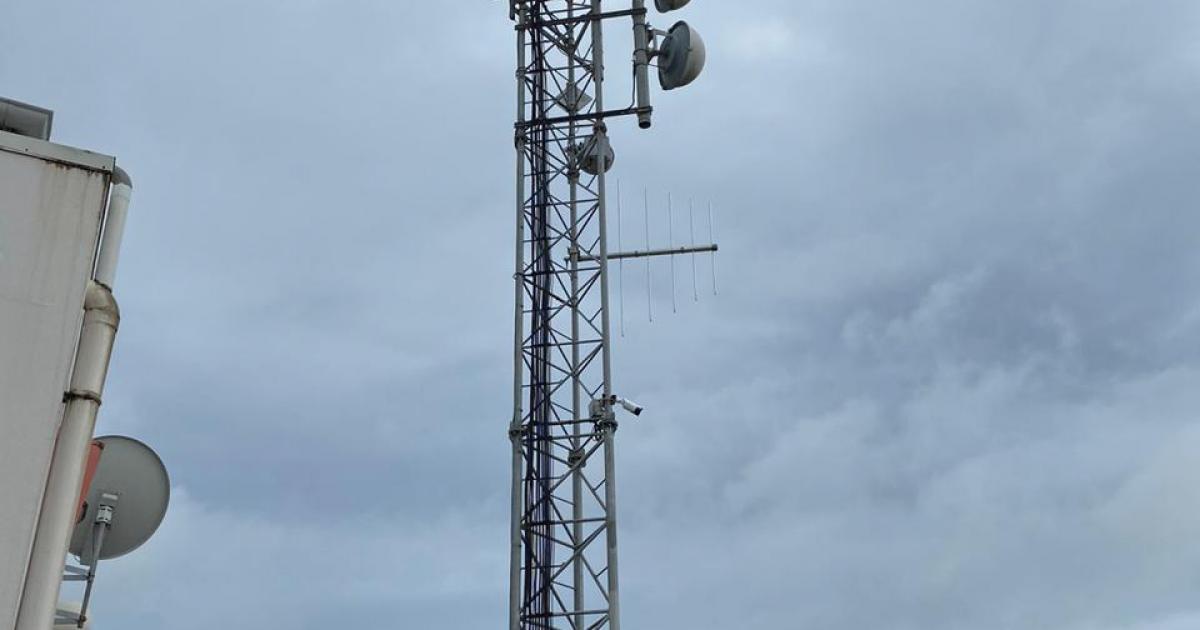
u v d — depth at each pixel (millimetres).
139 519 14125
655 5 24547
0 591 10250
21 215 11312
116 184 12070
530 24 24234
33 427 10766
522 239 22484
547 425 21312
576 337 22234
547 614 20062
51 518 10641
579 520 20594
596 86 23766
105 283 11680
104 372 11375
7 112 12445
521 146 23234
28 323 11023
